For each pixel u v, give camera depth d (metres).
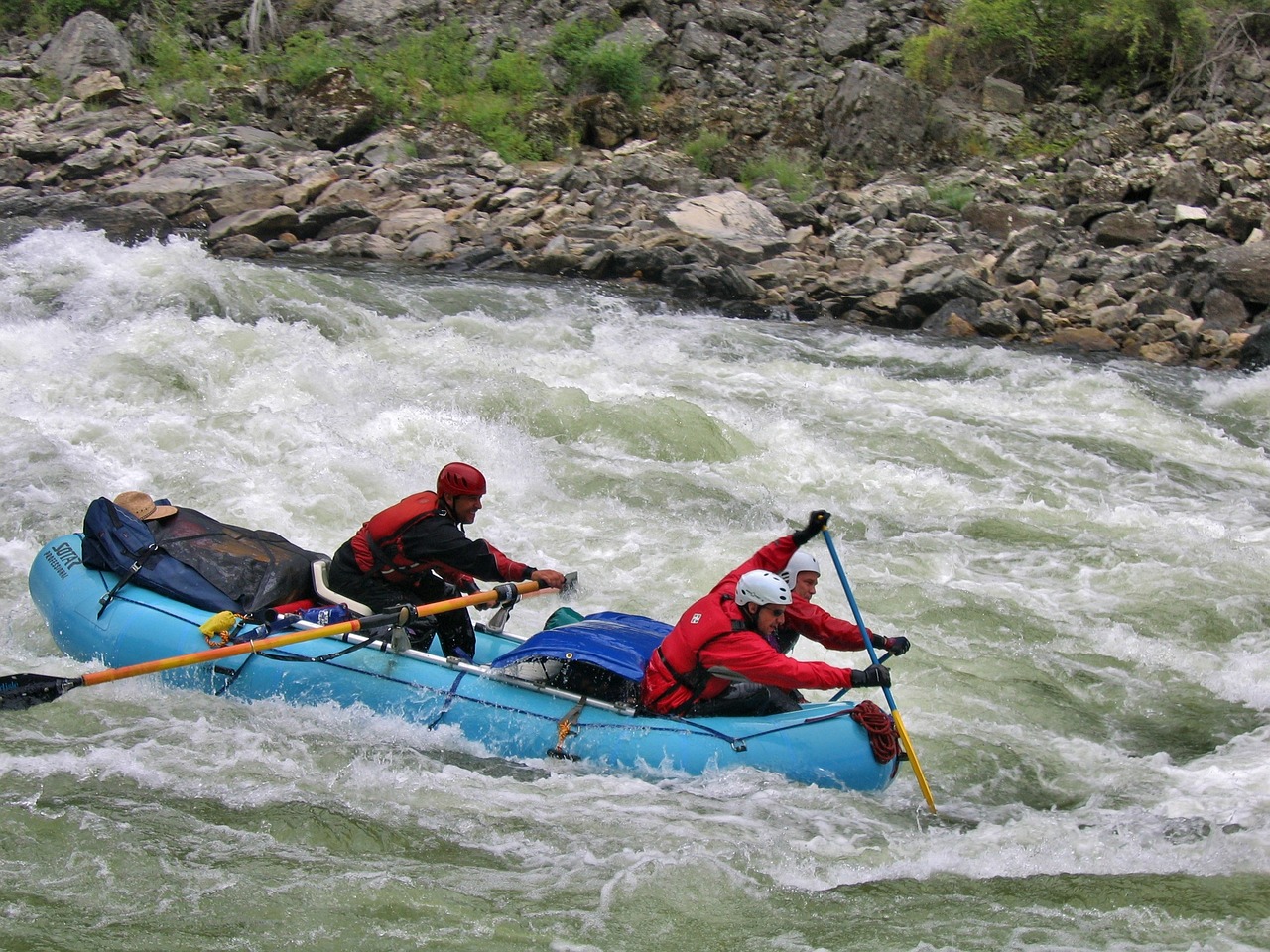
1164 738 15.42
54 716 13.84
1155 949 10.55
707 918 10.82
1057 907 11.16
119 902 10.53
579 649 13.56
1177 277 38.72
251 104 51.75
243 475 20.61
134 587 15.05
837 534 21.41
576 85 54.81
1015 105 54.44
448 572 14.65
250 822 11.83
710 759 13.03
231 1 59.72
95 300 27.86
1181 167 46.03
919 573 19.97
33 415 21.98
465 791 12.69
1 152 46.59
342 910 10.59
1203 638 18.27
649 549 19.84
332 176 44.81
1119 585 19.89
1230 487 25.72
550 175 47.41
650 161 48.12
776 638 14.11
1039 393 30.62
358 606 14.57
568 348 30.73
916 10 60.16
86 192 43.78
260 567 15.08
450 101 53.16
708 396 27.89
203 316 28.22
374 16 59.00
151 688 14.52
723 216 43.38
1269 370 32.78
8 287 28.12
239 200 42.03
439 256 39.84
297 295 30.14
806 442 25.09
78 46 54.53
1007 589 19.45
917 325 37.16
